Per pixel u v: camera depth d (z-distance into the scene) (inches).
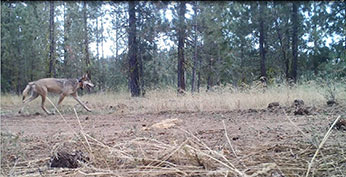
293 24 723.4
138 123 218.8
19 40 788.6
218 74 880.9
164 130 160.1
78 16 912.3
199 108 289.1
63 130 186.1
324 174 65.1
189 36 609.0
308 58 783.1
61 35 964.0
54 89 373.1
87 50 945.5
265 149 89.0
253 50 931.3
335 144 86.0
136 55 575.5
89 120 254.4
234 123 182.5
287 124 156.9
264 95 298.4
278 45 863.1
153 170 71.7
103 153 86.6
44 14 860.6
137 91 553.0
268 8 723.4
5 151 97.4
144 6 566.3
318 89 283.4
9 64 828.6
